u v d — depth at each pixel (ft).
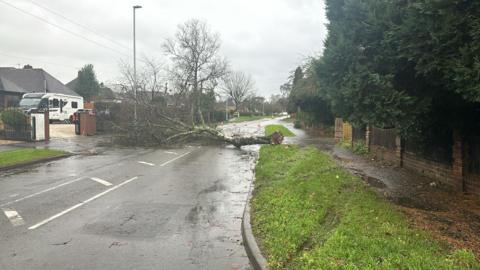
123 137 77.15
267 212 24.53
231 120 282.15
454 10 20.04
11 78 156.87
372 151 55.47
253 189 33.76
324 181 32.17
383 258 15.60
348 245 17.13
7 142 74.49
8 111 77.77
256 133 110.42
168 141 78.02
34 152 54.95
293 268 15.89
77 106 135.03
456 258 15.67
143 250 19.19
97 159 56.03
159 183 37.58
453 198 27.35
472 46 19.02
